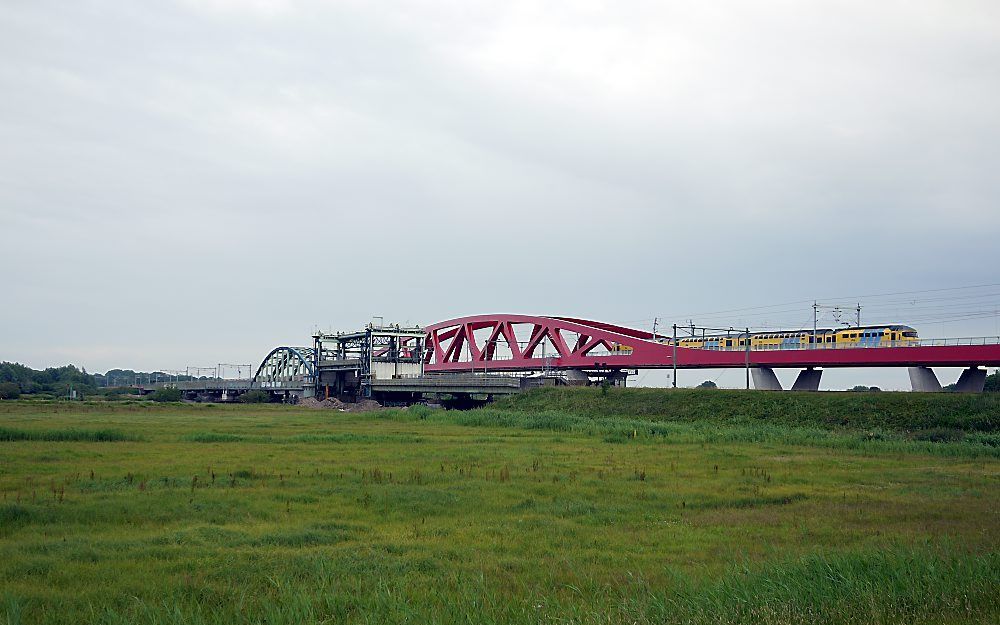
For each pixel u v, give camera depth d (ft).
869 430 192.44
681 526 74.18
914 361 246.27
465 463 123.44
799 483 104.73
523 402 311.68
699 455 141.49
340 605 45.42
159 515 74.79
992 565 47.34
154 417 274.16
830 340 304.50
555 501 88.07
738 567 53.36
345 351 498.28
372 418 274.77
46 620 43.34
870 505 86.48
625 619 40.52
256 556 59.16
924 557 49.80
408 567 56.59
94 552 59.26
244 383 586.45
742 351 295.89
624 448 155.53
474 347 458.50
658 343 336.29
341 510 80.28
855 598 41.50
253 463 120.57
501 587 50.49
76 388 608.60
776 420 216.13
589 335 377.30
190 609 44.55
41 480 98.48
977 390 241.35
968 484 104.47
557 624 40.52
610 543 66.54
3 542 62.69
